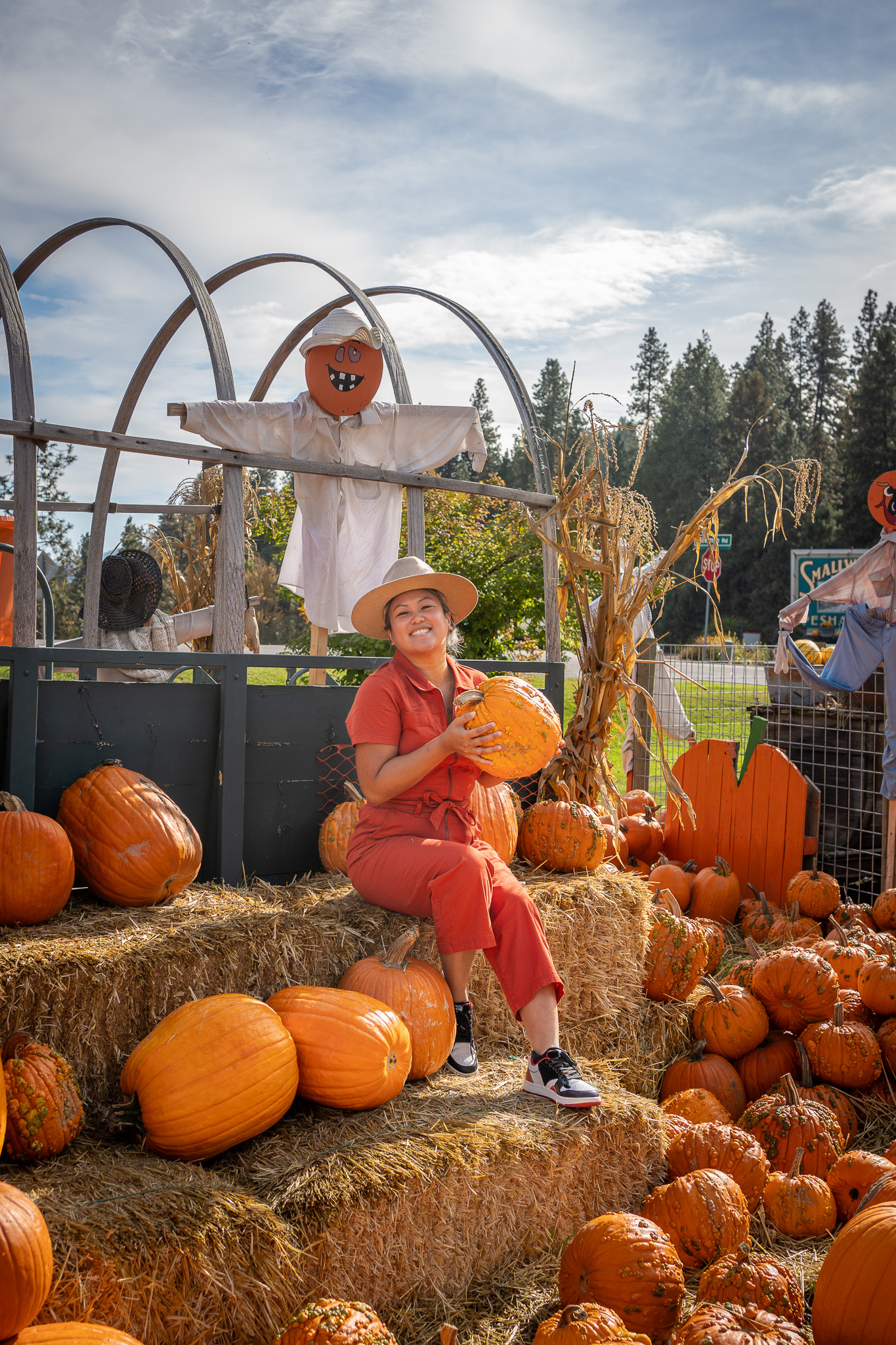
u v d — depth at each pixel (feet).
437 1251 7.71
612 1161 8.82
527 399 17.31
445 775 10.36
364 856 10.35
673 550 14.94
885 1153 9.73
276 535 34.14
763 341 203.62
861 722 21.45
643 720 23.09
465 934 9.32
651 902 13.50
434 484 15.69
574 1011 11.66
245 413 14.47
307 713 13.16
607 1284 7.23
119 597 21.43
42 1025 8.26
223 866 12.19
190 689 12.25
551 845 12.78
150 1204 6.70
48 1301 5.87
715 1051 12.13
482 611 32.81
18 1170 7.21
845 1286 6.79
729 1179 8.69
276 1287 6.64
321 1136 8.04
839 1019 11.74
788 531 152.97
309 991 8.86
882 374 152.97
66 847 9.75
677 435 178.40
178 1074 7.60
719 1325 6.25
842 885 21.25
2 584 23.27
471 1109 8.74
